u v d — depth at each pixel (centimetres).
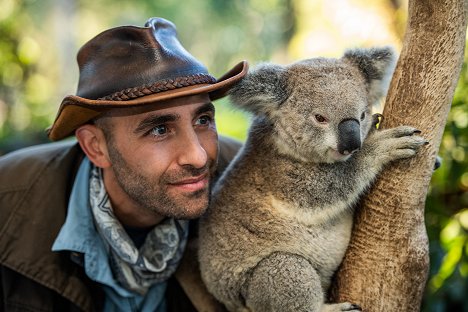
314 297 276
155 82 260
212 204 317
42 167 323
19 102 1010
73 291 294
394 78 260
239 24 2236
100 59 273
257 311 291
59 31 1862
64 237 293
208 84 272
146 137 266
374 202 266
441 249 388
